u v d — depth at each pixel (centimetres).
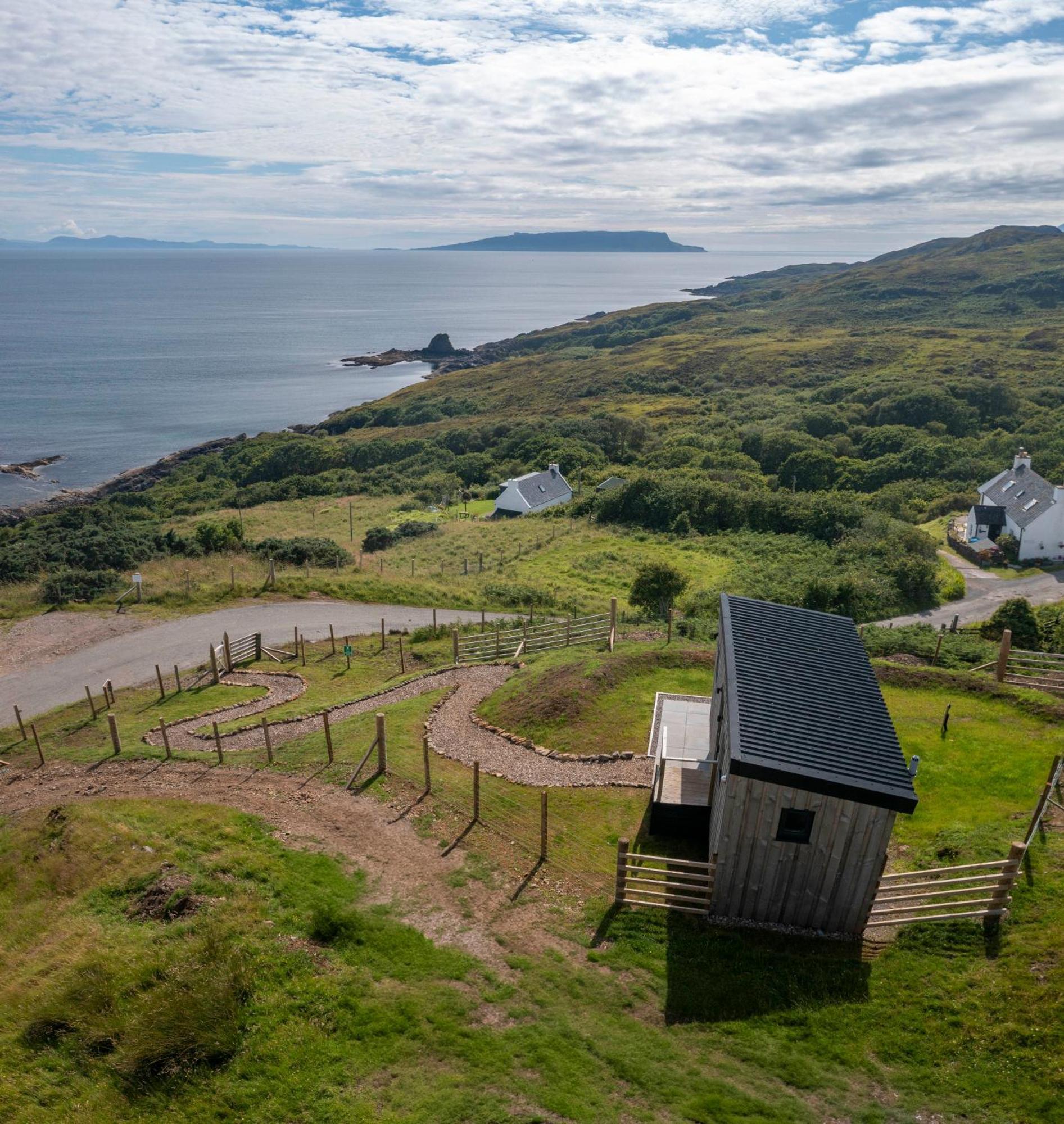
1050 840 1590
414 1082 1127
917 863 1619
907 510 7344
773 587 4691
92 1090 1108
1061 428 9212
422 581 4559
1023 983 1241
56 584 3825
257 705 2700
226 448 11612
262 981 1283
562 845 1730
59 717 2717
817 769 1370
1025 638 3528
